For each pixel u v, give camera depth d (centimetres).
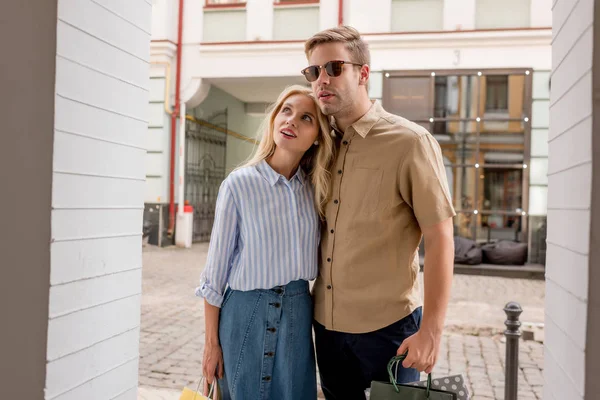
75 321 184
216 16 1295
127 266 215
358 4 1180
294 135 215
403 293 212
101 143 195
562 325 175
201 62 1303
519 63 1117
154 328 581
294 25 1251
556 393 181
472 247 1070
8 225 174
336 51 210
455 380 192
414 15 1160
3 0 172
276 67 1262
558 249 182
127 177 212
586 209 150
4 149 174
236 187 218
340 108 211
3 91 173
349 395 226
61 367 178
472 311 700
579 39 161
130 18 211
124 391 215
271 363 217
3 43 173
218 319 225
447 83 1148
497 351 531
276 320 216
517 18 1125
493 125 1136
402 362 201
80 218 185
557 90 188
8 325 174
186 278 888
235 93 1627
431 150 209
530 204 1124
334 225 218
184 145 1351
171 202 1331
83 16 183
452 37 1126
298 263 216
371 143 213
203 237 1485
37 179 171
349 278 213
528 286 924
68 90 176
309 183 229
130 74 212
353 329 214
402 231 213
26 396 173
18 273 173
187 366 465
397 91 1162
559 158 183
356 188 213
